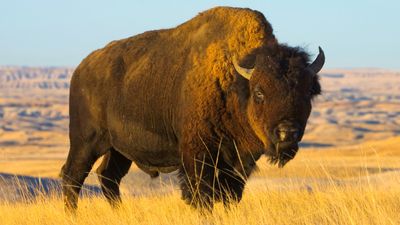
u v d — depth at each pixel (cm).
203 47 3328
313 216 2867
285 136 2712
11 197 5066
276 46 2947
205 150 3138
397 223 2600
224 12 3384
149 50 3669
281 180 4984
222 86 3117
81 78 3969
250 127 3008
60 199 4288
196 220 2850
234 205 3041
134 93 3603
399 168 6925
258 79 2828
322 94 3012
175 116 3362
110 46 3959
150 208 3428
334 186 3338
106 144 3916
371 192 3250
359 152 18562
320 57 2914
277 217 2839
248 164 3186
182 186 3216
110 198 4000
